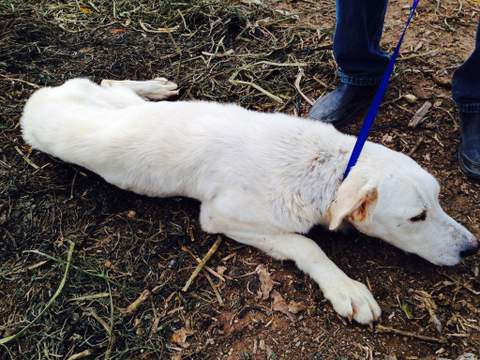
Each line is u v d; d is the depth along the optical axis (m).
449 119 0.83
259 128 0.69
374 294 0.63
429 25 1.04
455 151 0.79
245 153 0.67
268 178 0.66
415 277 0.64
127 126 0.73
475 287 0.63
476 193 0.74
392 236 0.63
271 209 0.66
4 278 0.68
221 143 0.69
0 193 0.77
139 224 0.74
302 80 0.94
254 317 0.62
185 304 0.65
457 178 0.76
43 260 0.70
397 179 0.60
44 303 0.65
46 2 1.16
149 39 1.06
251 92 0.92
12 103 0.92
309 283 0.65
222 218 0.69
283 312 0.62
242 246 0.70
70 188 0.78
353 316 0.60
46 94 0.81
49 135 0.76
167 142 0.71
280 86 0.92
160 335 0.62
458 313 0.61
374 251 0.68
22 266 0.69
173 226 0.73
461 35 1.01
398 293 0.63
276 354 0.59
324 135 0.67
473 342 0.58
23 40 1.04
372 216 0.58
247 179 0.67
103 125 0.74
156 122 0.72
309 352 0.59
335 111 0.83
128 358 0.60
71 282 0.67
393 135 0.83
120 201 0.77
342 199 0.59
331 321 0.61
